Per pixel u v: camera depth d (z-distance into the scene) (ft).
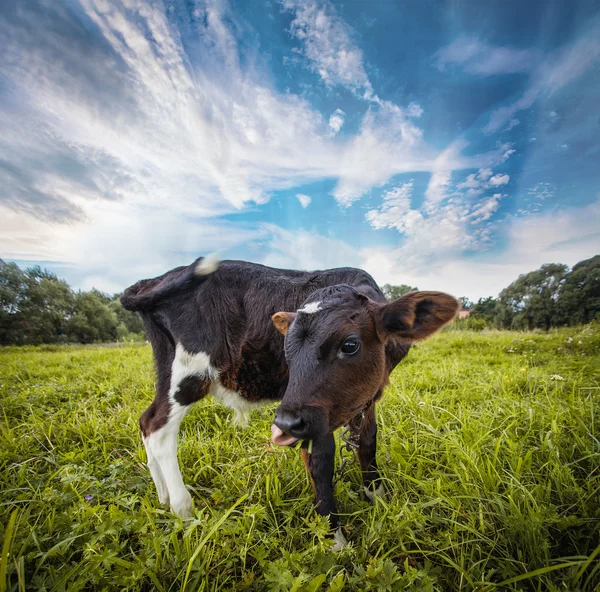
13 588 1.43
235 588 1.54
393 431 3.03
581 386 3.71
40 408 3.92
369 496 2.35
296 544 1.90
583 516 1.84
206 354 2.50
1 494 2.27
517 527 1.75
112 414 3.70
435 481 2.28
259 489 2.28
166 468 2.29
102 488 2.31
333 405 1.79
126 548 1.85
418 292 1.77
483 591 1.46
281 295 2.51
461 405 3.50
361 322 1.86
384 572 1.48
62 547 1.71
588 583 1.53
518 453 2.45
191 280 2.48
